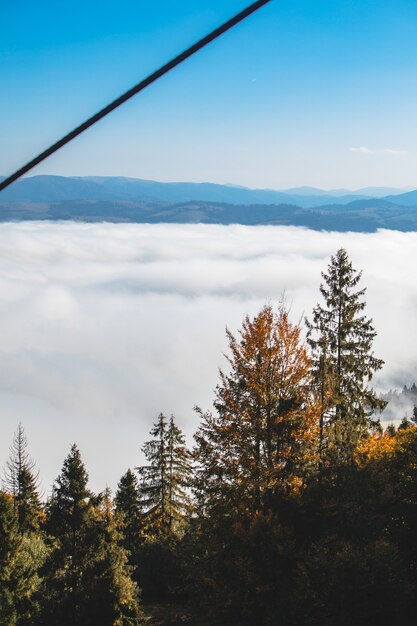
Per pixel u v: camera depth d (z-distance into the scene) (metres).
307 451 17.09
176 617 18.73
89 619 20.48
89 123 2.31
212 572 14.95
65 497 22.11
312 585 12.84
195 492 17.56
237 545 14.71
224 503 16.62
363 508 14.83
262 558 14.05
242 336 18.09
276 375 17.80
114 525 22.47
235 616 13.99
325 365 19.64
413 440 19.59
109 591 20.70
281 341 17.88
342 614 12.50
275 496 15.60
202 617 14.79
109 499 23.08
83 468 22.38
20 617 22.42
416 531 15.43
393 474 17.89
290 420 17.20
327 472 16.06
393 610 12.49
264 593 13.62
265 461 17.34
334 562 12.87
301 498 15.30
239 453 17.41
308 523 15.05
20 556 24.31
